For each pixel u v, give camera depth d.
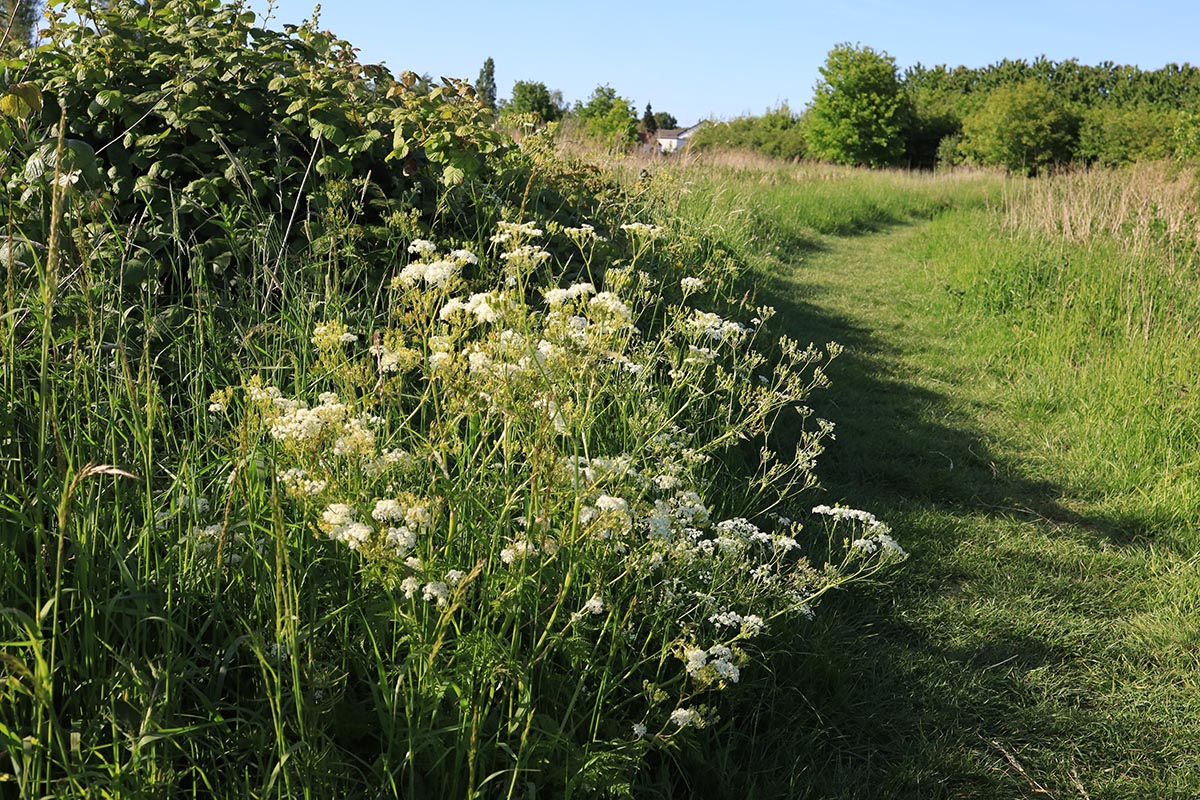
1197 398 5.22
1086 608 3.78
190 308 3.56
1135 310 7.00
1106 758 2.89
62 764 1.68
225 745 1.99
